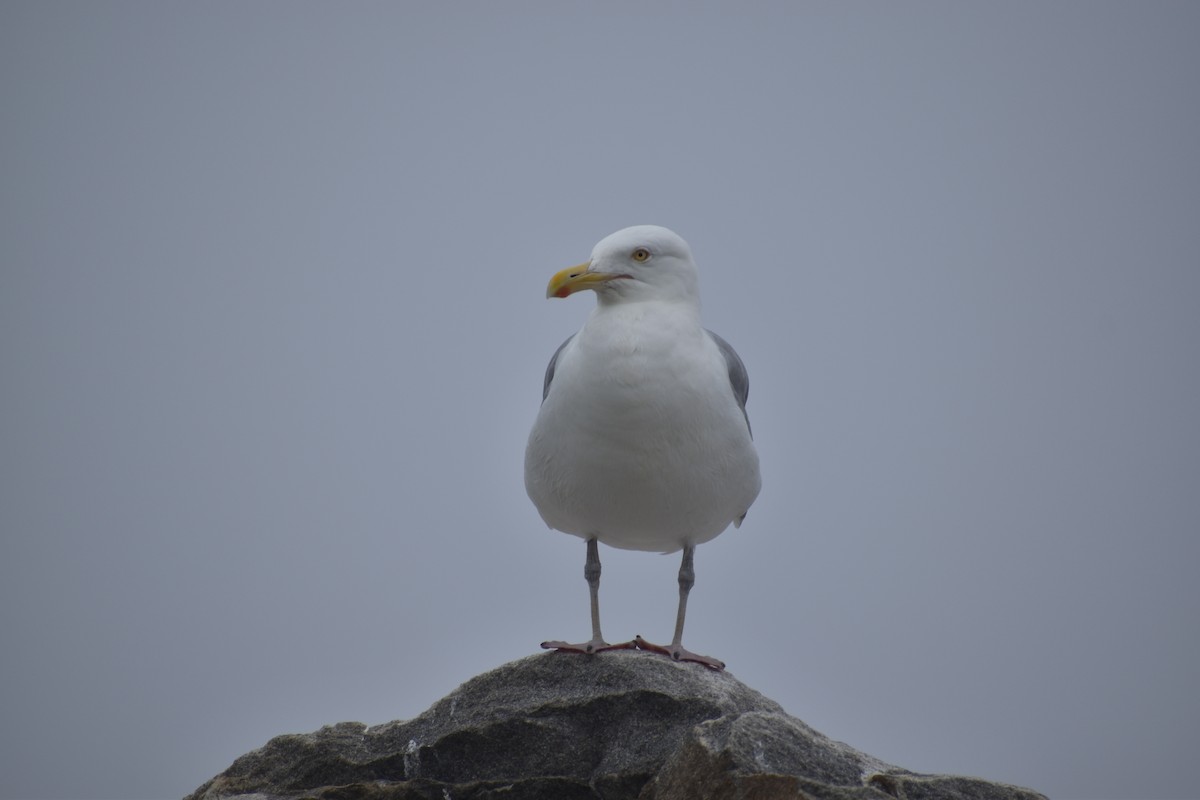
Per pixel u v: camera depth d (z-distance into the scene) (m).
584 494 14.46
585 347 14.11
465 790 13.23
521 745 13.41
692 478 14.22
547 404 14.48
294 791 13.72
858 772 12.13
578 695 13.73
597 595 15.34
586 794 13.10
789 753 12.07
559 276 14.29
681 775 12.19
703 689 13.75
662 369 13.86
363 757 13.78
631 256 14.24
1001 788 12.05
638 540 15.14
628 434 13.94
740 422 14.39
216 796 13.67
